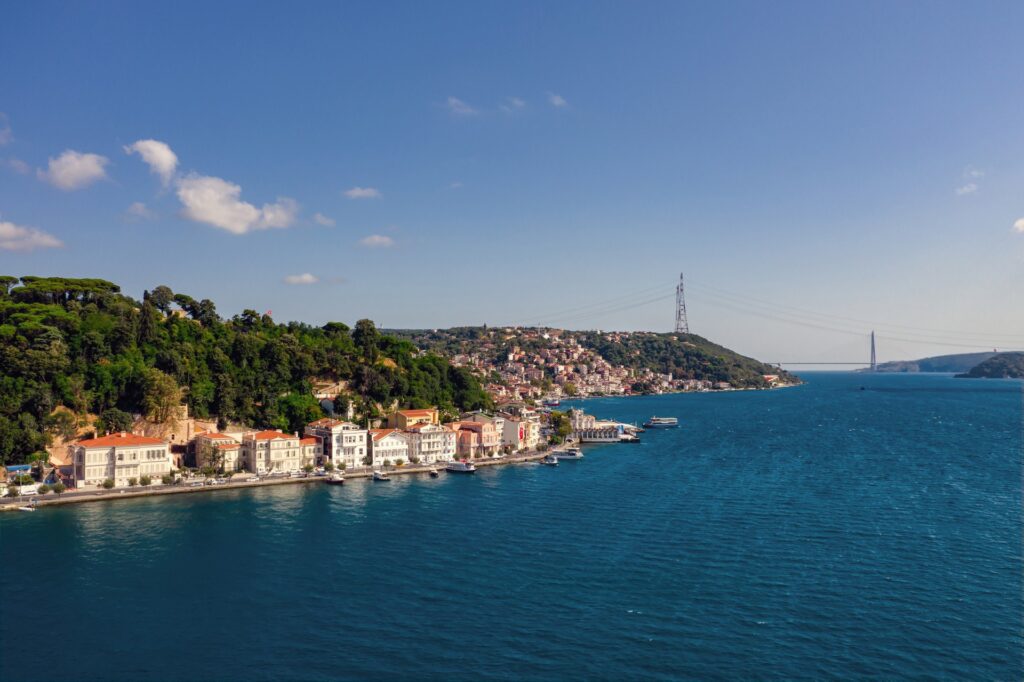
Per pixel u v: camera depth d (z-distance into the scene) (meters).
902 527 146.75
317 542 136.38
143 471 188.12
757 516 157.50
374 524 151.00
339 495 184.12
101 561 123.75
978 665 86.00
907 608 102.75
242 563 123.19
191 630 95.88
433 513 162.00
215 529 145.75
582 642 92.06
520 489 194.25
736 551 130.00
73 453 183.50
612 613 101.19
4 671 84.75
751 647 90.56
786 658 87.69
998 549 130.62
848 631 95.19
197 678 83.44
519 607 103.50
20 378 189.00
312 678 83.25
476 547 133.25
